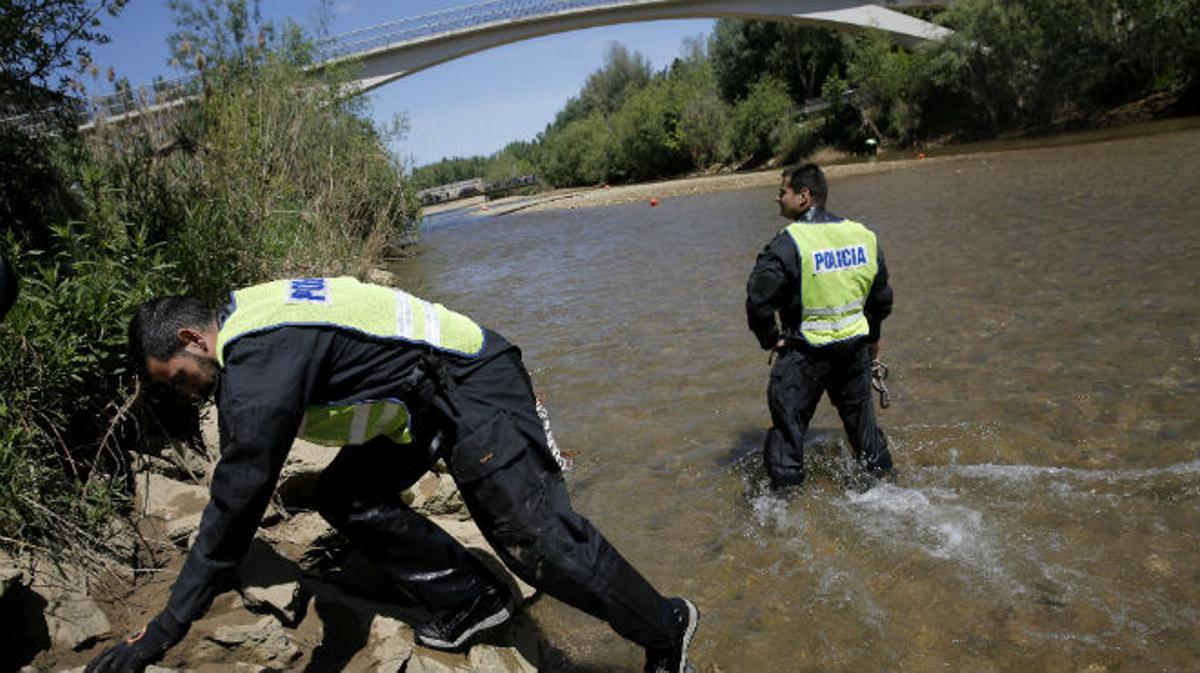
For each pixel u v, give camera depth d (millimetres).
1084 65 30656
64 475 3299
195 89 7926
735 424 5000
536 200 42625
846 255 3719
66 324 3555
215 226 5375
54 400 3391
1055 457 3955
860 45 41719
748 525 3744
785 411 3863
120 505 3352
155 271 4246
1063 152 21719
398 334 2324
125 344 3652
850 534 3529
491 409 2393
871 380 3988
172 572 3035
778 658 2807
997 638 2754
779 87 49125
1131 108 29469
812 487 4027
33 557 2873
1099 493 3570
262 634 2609
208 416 4027
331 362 2250
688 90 54938
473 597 2729
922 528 3492
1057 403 4543
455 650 2762
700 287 9562
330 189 10508
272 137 8633
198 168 6379
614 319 8328
